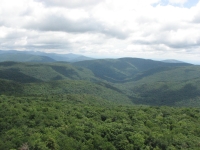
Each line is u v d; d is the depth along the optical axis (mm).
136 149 56250
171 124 76938
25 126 64562
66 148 51188
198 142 60281
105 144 55250
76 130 62094
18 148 49375
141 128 67188
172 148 56594
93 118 80375
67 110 89000
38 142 51312
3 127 64625
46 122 68438
